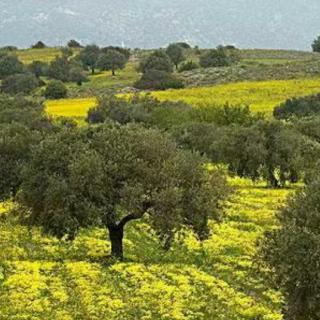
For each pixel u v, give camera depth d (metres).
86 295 62.06
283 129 142.88
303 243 45.94
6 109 189.88
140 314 57.94
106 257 78.00
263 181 148.12
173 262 77.69
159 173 74.50
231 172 145.62
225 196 79.06
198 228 75.88
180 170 75.75
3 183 97.00
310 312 47.06
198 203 74.38
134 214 74.50
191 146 162.25
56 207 73.81
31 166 77.50
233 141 140.88
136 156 76.06
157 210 72.94
